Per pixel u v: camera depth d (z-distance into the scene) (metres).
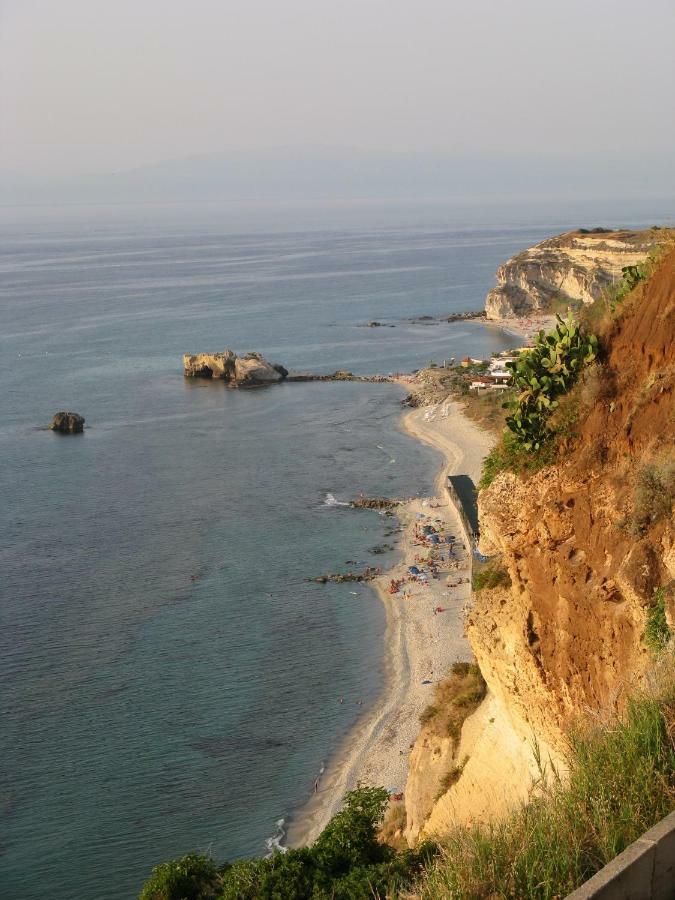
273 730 60.81
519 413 21.62
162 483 113.94
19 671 67.88
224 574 86.06
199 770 56.53
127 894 46.75
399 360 188.12
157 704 63.75
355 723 61.34
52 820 52.22
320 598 80.69
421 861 17.14
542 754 21.27
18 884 47.53
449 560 87.44
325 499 106.81
